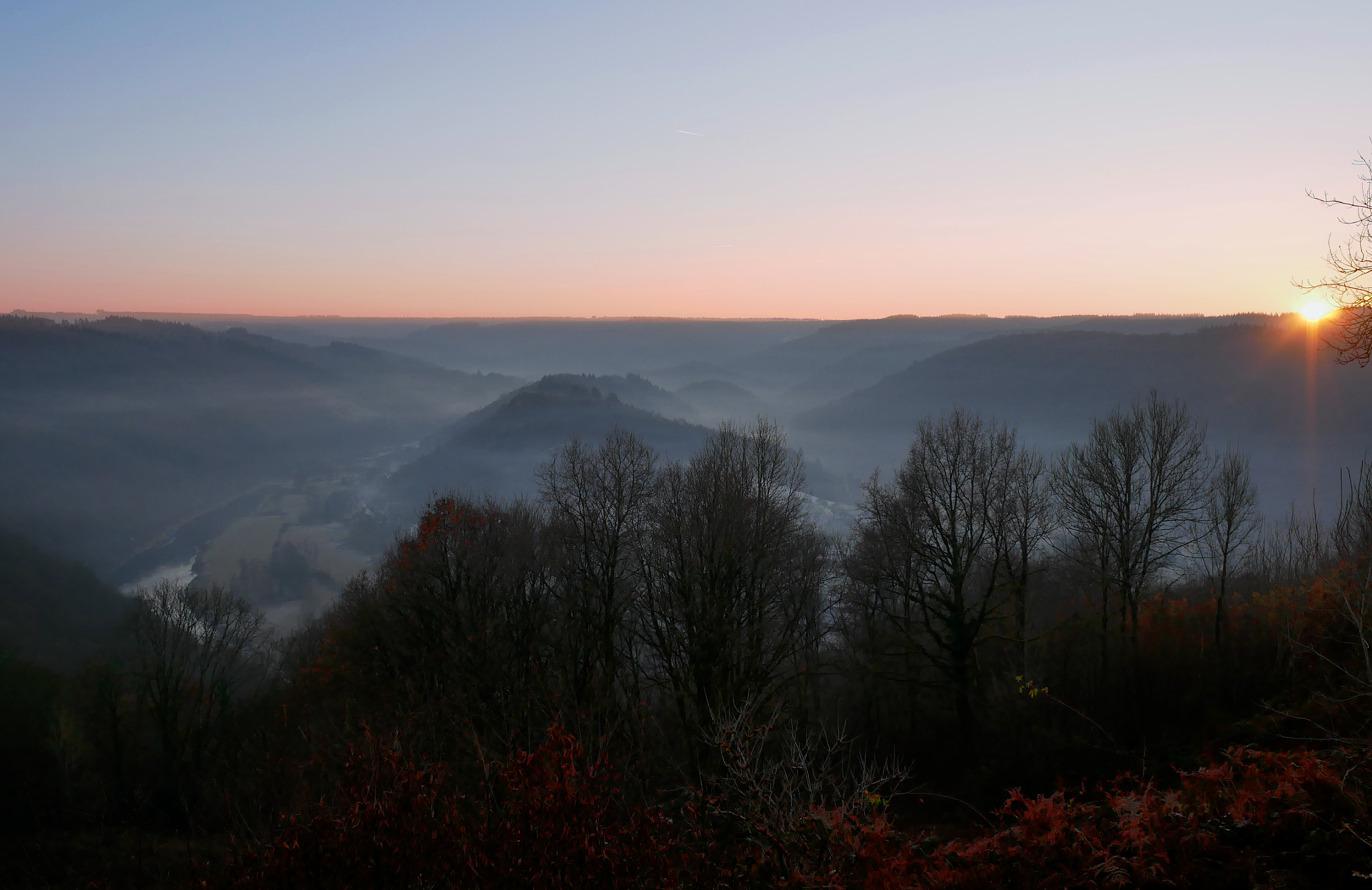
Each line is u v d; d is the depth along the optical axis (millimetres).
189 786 35438
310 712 28812
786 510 31938
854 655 38688
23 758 40219
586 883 8594
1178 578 40969
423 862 8711
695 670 25641
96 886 23797
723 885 10117
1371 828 9523
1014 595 33969
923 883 10648
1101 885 9891
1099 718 31016
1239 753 12570
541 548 32094
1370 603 15953
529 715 22016
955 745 33438
